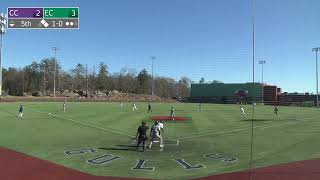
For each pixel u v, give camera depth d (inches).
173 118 1984.5
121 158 901.2
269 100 5034.5
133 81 6948.8
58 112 2311.8
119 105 3422.7
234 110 2901.1
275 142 1169.4
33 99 4121.6
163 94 6904.5
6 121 1734.7
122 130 1430.9
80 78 6855.3
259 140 1208.8
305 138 1266.0
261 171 761.0
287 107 3846.0
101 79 6830.7
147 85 6904.5
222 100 5103.3
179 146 1077.1
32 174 737.0
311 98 5211.6
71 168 792.9
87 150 1001.5
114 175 738.8
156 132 1037.2
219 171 770.2
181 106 3513.8
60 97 5118.1
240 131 1454.2
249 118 2087.8
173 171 773.9
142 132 1001.5
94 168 796.6
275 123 1811.0
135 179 710.5
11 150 995.3
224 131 1446.9
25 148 1028.5
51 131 1391.5
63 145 1080.2
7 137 1232.8
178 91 6978.4
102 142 1136.2
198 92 5280.5
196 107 3348.9
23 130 1416.1
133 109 2755.9
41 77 6476.4
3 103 3321.9
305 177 706.2
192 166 820.0
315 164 830.5
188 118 2022.6
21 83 6314.0
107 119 1868.8
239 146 1085.8
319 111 2984.7
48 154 944.3
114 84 6889.8
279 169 778.2
